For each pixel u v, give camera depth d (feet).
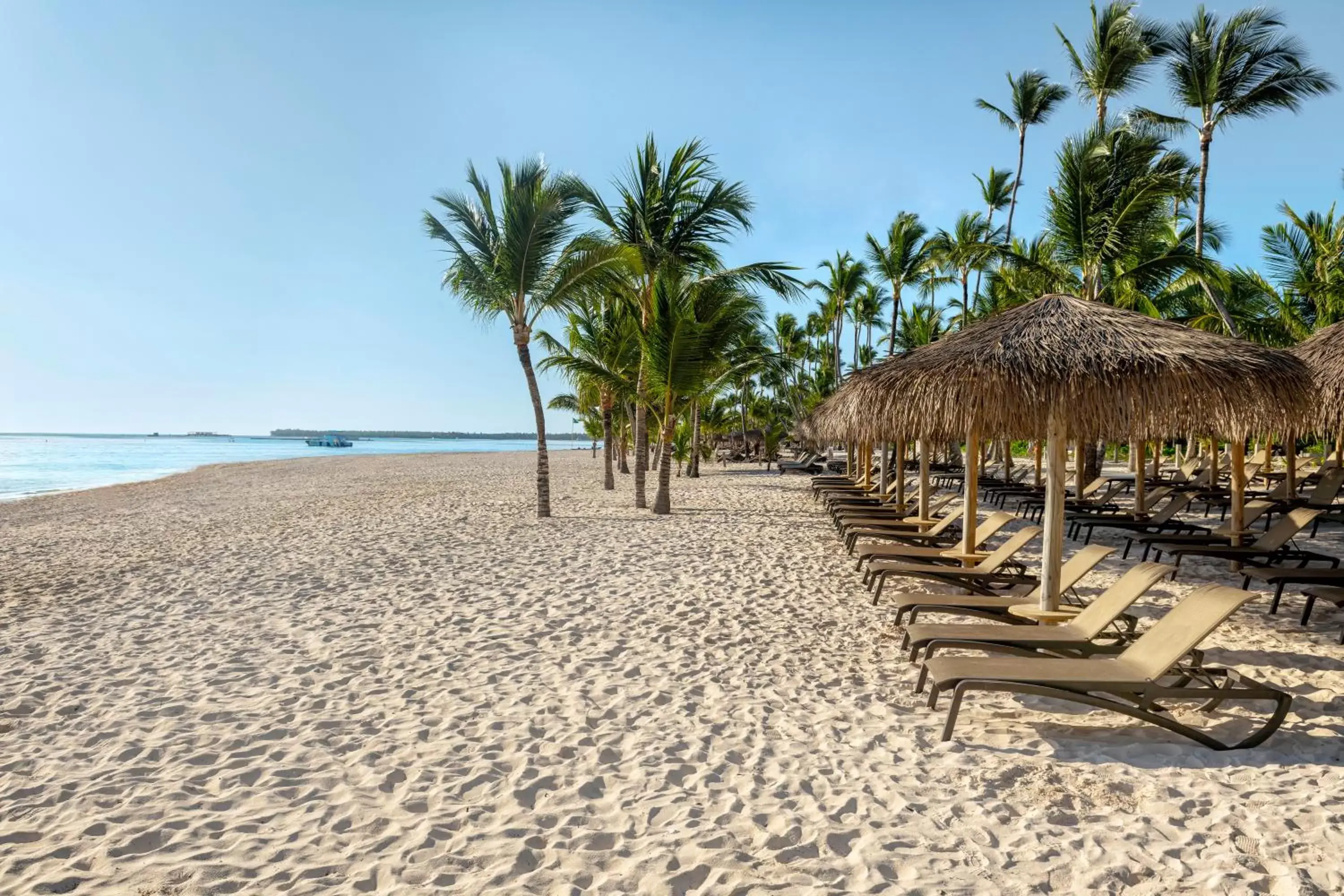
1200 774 10.34
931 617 19.56
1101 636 14.52
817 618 19.63
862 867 8.17
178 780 10.39
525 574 25.50
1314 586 18.98
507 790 10.14
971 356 15.07
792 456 127.13
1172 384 13.43
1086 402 13.92
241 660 16.14
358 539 34.65
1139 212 41.86
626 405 75.97
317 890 7.80
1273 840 8.56
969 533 22.22
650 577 25.02
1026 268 48.39
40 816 9.33
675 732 12.21
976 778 10.32
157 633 18.44
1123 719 12.61
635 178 42.98
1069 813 9.29
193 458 173.06
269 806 9.66
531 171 39.73
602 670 15.46
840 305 90.79
